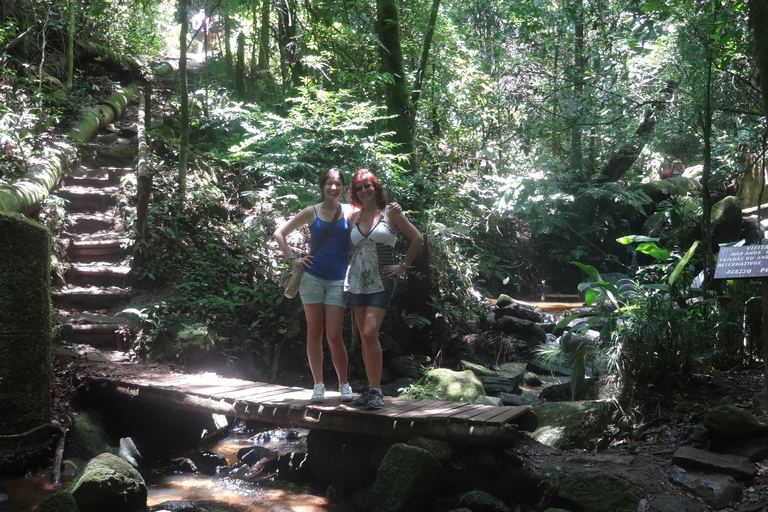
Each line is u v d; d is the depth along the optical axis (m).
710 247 6.30
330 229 4.73
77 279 7.38
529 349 8.97
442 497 4.34
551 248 14.63
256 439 6.00
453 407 4.80
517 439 4.46
